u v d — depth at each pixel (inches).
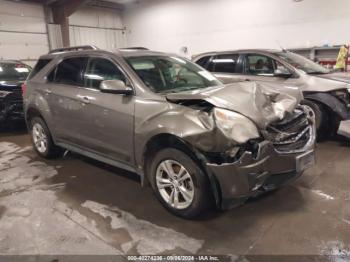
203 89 114.7
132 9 610.5
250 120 92.0
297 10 401.7
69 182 136.6
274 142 95.7
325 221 97.9
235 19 467.5
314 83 186.2
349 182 126.1
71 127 140.6
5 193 126.8
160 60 132.7
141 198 119.1
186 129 91.5
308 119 114.5
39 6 503.8
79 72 138.7
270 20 430.3
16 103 230.2
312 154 108.5
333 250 83.7
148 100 107.4
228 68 225.8
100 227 99.0
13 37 472.7
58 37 529.0
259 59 213.3
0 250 88.4
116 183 134.2
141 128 105.8
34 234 95.9
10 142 213.2
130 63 121.5
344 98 178.1
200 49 524.1
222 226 97.4
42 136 167.0
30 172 150.4
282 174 99.7
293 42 414.0
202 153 90.7
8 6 462.3
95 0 567.5
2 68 265.0
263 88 117.5
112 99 117.7
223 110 91.6
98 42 601.9
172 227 97.8
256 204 110.3
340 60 346.3
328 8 374.6
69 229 98.3
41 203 116.8
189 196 98.7
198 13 510.6
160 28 574.2
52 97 148.5
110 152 124.0
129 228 98.0
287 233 92.3
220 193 92.8
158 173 106.3
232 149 88.7
